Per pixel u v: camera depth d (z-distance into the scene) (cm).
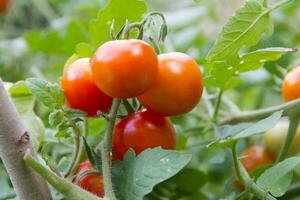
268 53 61
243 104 109
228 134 64
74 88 59
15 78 114
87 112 60
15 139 53
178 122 82
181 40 111
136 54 55
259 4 60
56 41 101
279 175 58
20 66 118
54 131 72
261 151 80
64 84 59
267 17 61
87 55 64
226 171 85
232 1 131
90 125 71
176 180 76
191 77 58
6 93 53
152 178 55
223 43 61
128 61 54
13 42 125
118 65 54
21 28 164
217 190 86
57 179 52
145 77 55
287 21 112
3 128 53
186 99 58
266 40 84
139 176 55
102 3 125
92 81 58
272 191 58
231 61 63
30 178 53
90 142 72
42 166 52
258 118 76
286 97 70
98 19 63
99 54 55
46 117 79
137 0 62
